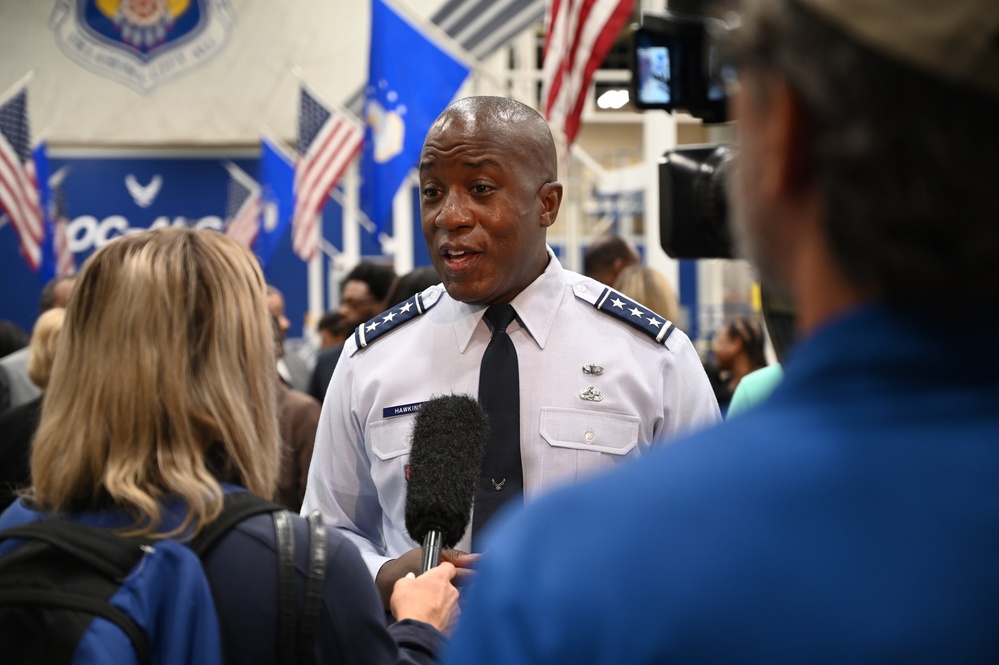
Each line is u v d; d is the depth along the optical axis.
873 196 0.66
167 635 1.32
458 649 0.68
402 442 2.25
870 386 0.67
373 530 2.43
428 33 6.39
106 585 1.32
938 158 0.65
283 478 4.05
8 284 13.67
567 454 2.20
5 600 1.30
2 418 3.49
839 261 0.69
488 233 2.17
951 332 0.67
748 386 2.77
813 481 0.65
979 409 0.66
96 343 1.46
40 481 1.45
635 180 8.38
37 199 9.96
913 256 0.66
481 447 1.74
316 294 13.09
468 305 2.30
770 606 0.63
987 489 0.64
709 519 0.65
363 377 2.36
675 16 2.98
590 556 0.65
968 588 0.62
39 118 11.98
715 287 10.10
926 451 0.65
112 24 11.98
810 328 0.73
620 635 0.63
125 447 1.42
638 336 2.30
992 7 0.62
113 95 12.02
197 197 13.32
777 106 0.71
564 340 2.27
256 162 13.27
